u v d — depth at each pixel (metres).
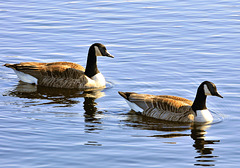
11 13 30.30
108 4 32.53
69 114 17.03
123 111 17.52
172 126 16.12
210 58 23.06
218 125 16.22
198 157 13.58
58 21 28.80
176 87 19.83
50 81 20.67
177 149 14.15
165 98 17.22
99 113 17.22
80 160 13.20
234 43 25.14
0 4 32.50
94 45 20.83
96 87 20.61
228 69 21.64
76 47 24.78
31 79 21.00
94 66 20.91
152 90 19.56
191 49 24.34
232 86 19.70
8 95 19.14
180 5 32.47
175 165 13.04
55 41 25.61
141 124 16.23
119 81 20.84
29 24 28.22
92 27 27.80
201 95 16.64
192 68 21.88
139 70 21.92
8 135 14.87
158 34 26.64
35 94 19.44
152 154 13.73
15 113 16.94
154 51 24.17
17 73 21.20
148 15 30.03
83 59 23.36
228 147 14.34
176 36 26.33
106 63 22.95
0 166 12.74
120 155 13.59
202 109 16.69
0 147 13.95
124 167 12.83
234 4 32.78
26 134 15.01
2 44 25.05
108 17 29.58
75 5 32.31
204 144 14.56
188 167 12.94
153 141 14.73
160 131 15.63
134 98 17.38
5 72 22.27
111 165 12.94
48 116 16.73
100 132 15.40
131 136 15.12
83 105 18.08
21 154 13.53
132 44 25.20
